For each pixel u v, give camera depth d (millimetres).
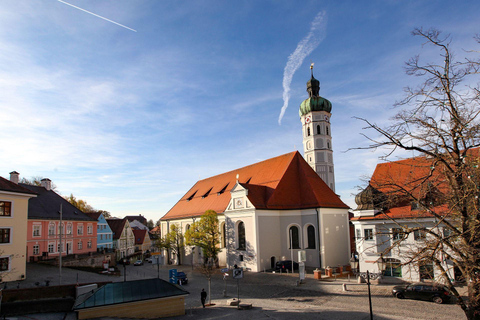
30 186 63812
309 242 47781
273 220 49250
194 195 75938
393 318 22719
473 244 13945
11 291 25844
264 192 52125
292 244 48906
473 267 13328
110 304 23344
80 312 22688
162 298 24812
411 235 32625
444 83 13484
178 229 70250
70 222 64688
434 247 14617
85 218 69562
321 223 46500
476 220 13430
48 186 68375
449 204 15453
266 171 58531
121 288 24781
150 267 66688
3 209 37344
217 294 34844
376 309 25266
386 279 35125
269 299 31203
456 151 14469
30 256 51750
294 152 56375
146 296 24562
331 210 48156
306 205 48719
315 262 46406
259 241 47062
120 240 97875
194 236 52125
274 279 40312
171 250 70062
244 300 31125
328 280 37875
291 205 49938
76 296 27562
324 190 51750
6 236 37469
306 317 23844
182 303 25688
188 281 44375
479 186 13609
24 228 39625
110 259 66375
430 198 16453
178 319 23906
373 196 16422
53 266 51000
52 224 59594
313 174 54219
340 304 27594
